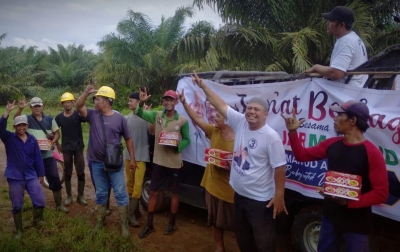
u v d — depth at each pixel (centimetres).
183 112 542
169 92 494
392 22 1115
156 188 508
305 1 1128
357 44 391
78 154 622
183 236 518
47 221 529
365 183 293
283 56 1127
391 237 418
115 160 487
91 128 508
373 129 352
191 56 1318
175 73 2362
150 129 550
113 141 502
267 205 353
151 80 2458
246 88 459
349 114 296
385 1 1080
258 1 1160
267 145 344
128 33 2488
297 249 430
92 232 493
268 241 356
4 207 614
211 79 534
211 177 430
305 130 402
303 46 1016
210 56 1181
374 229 410
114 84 2495
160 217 586
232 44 1176
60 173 819
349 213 300
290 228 457
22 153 492
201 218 584
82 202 636
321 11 1089
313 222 409
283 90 422
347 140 304
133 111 553
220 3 1177
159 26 2528
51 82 3766
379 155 287
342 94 375
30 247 461
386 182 285
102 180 512
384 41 1082
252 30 1132
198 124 448
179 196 566
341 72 379
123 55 2445
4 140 491
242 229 377
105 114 507
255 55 1194
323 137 386
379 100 354
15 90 3200
